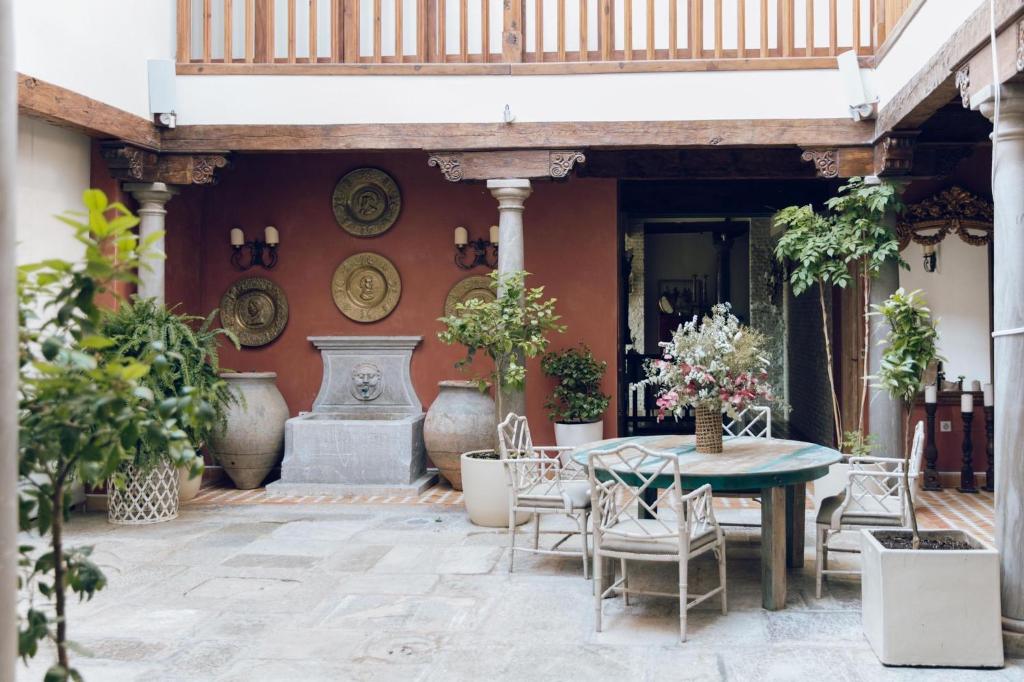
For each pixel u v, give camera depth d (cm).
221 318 964
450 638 448
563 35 754
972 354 875
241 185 965
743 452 545
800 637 444
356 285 957
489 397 855
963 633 400
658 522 486
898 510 507
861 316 870
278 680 395
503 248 757
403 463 841
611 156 934
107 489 734
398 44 772
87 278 206
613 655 422
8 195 174
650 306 1456
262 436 862
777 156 927
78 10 665
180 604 507
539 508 564
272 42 776
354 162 959
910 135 687
